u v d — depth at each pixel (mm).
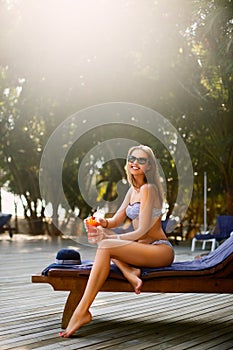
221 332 2469
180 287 2369
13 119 11055
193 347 2184
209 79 8492
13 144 11250
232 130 9008
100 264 2381
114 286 2420
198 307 3117
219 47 6738
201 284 2355
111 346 2182
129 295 3545
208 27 6438
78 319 2355
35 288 3857
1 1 8234
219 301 3340
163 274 2363
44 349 2109
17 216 12531
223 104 8805
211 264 2412
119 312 2932
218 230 7895
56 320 2684
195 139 9766
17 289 3803
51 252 7355
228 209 9359
